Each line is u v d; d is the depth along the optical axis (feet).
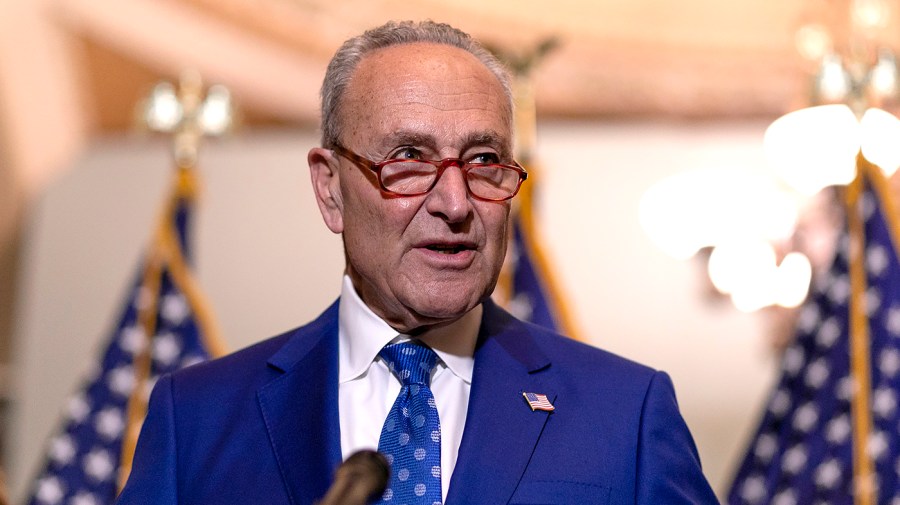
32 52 30.32
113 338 18.70
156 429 7.88
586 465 7.31
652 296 33.35
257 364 8.05
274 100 33.27
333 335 8.10
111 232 33.58
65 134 33.04
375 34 7.82
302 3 31.60
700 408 32.55
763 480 16.40
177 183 19.76
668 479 7.36
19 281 33.37
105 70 32.24
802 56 25.79
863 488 15.47
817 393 16.25
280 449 7.45
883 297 16.22
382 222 7.29
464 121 7.30
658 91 34.04
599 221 33.96
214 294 33.35
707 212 32.96
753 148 34.22
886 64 17.72
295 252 33.50
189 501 7.50
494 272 7.41
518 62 19.30
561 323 18.42
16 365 33.09
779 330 31.48
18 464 32.45
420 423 7.44
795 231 31.45
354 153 7.48
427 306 7.23
